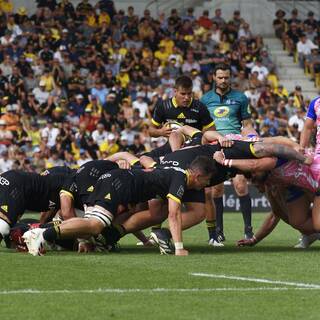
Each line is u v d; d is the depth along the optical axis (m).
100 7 89.31
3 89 75.62
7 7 89.19
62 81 78.50
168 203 31.67
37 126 73.50
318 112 35.00
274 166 32.44
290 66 94.44
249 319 20.14
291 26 96.44
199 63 86.31
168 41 87.81
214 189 39.84
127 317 20.22
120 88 78.12
